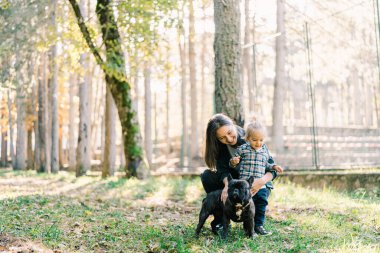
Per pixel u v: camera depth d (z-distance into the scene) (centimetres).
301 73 1622
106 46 1463
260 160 574
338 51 1587
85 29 1472
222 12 1015
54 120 2336
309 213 746
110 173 1745
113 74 1473
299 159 1419
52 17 1559
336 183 1071
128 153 1517
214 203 562
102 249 539
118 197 1036
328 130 1461
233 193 509
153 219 741
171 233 612
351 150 1366
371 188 1008
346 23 1355
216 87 1020
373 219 666
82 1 1819
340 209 770
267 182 580
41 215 741
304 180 1135
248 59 2106
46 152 2458
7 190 1223
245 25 1850
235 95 1005
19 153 2908
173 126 4712
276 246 518
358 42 1355
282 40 1764
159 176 1652
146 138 2389
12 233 589
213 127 579
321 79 1838
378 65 989
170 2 1278
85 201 957
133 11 1288
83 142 1923
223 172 581
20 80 1723
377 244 505
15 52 1550
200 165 2570
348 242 502
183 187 1145
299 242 534
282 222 661
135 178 1464
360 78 1681
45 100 2459
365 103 1580
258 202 587
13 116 3212
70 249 530
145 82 2369
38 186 1388
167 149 3127
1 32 1517
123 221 708
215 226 595
